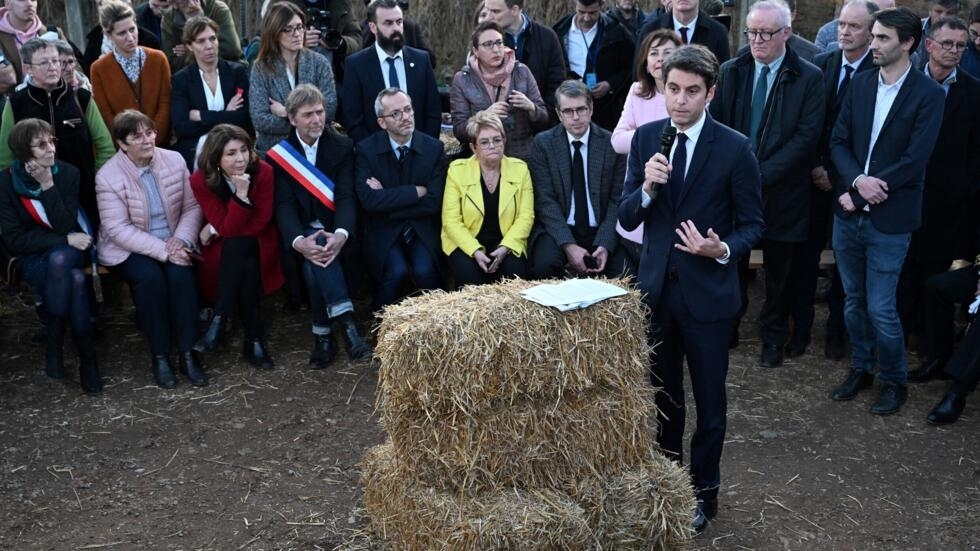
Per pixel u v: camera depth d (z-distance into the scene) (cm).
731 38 824
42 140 517
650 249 380
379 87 609
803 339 575
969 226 580
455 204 563
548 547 331
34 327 607
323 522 406
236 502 422
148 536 396
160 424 492
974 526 407
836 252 509
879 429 490
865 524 408
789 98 523
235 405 512
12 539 393
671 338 384
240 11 927
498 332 334
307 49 618
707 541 393
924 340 552
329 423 494
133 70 618
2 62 591
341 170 571
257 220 550
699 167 366
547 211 559
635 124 542
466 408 332
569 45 700
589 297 349
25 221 533
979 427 493
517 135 609
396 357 335
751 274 677
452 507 336
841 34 543
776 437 482
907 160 470
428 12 980
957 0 605
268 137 602
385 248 567
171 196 555
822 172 549
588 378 344
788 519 411
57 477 442
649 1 905
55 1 912
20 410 504
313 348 580
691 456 392
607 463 355
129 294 654
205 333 552
